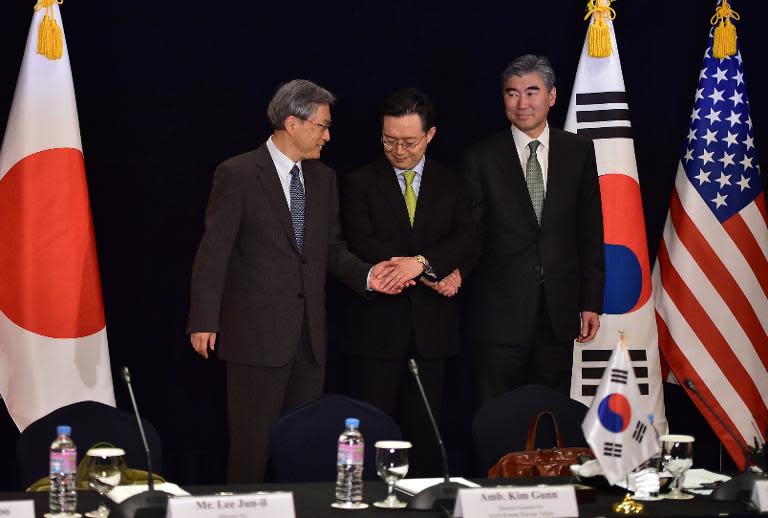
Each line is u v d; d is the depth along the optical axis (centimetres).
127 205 783
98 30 772
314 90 675
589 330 732
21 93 711
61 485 424
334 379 813
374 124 803
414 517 428
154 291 789
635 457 451
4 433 769
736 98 795
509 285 723
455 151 815
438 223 711
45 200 706
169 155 785
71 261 709
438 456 727
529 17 816
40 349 705
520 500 420
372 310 711
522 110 721
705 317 788
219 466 801
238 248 677
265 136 791
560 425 586
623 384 453
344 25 798
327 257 696
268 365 669
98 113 775
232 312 677
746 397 787
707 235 788
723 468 833
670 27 834
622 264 778
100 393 714
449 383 827
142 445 536
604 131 784
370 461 546
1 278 706
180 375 795
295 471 540
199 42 783
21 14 756
